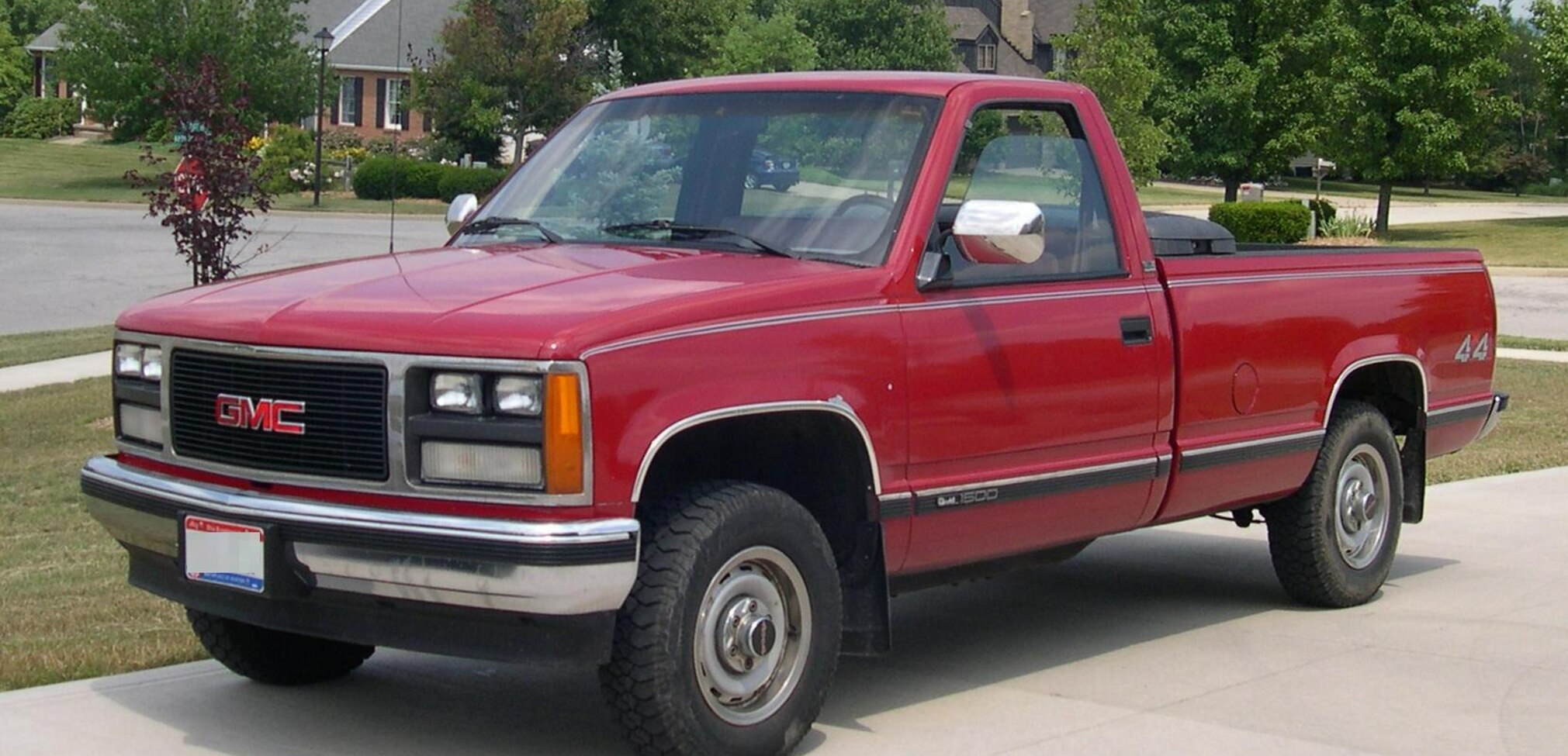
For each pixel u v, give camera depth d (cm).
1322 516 714
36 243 3219
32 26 9506
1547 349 1952
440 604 450
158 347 509
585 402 438
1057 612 735
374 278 514
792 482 536
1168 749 529
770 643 489
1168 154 3556
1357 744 538
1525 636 689
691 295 475
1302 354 686
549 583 432
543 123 5006
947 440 538
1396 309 741
